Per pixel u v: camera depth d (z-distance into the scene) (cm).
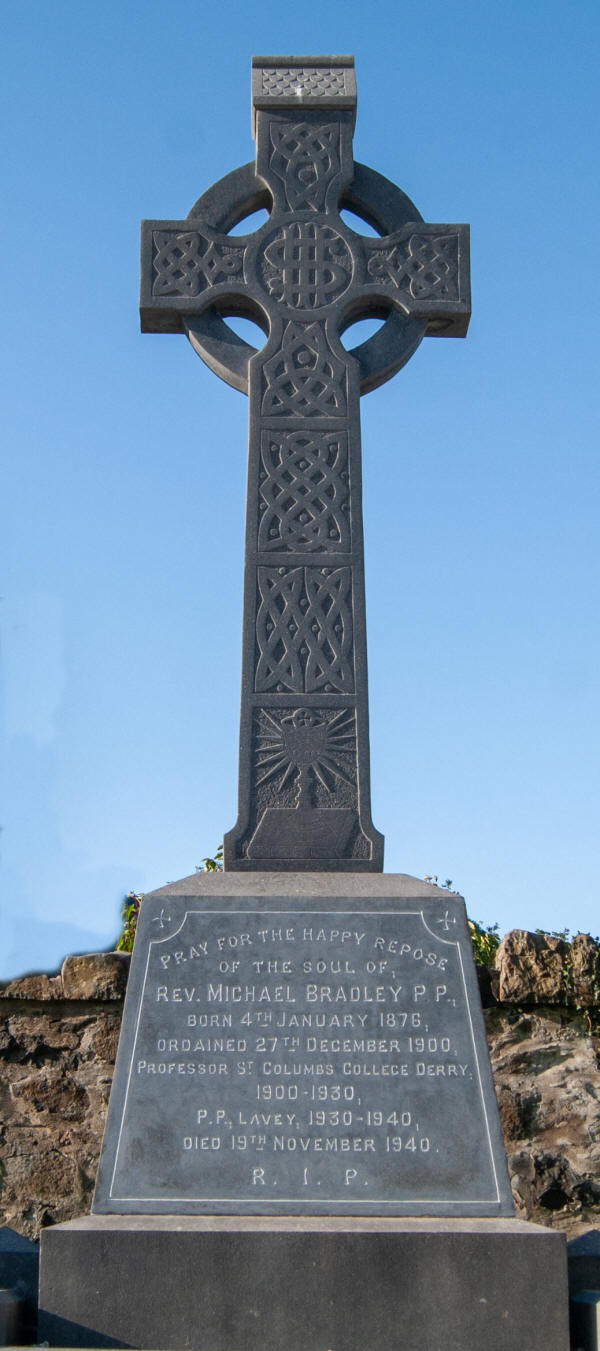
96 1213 459
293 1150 473
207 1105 479
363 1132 477
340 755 561
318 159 641
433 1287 438
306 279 624
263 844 548
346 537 590
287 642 575
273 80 650
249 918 509
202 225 629
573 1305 458
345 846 550
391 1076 486
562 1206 641
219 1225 448
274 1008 495
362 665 574
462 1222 457
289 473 596
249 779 557
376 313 643
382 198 645
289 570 584
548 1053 658
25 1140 645
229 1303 434
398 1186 469
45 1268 438
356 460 600
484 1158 474
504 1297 438
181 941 504
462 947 507
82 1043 654
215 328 623
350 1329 433
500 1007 662
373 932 508
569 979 657
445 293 631
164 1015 492
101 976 651
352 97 645
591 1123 649
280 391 607
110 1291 436
